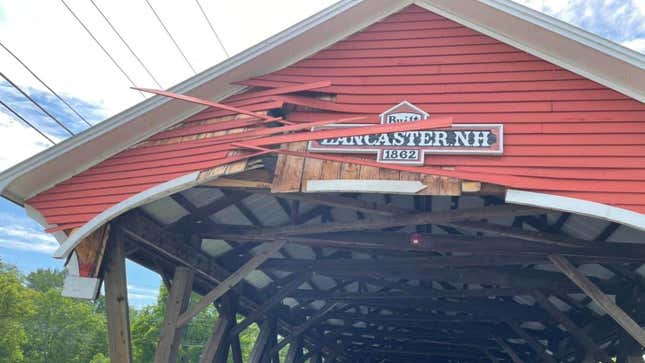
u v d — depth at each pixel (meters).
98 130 5.56
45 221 5.59
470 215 5.35
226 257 7.71
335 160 5.10
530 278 7.31
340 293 9.73
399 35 5.89
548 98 5.07
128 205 5.23
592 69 4.96
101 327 41.84
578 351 9.12
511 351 11.65
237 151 5.36
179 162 5.57
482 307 9.46
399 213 5.69
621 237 6.08
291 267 8.07
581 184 4.59
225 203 6.38
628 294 6.66
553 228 6.55
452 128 5.11
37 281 52.44
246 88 6.05
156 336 34.34
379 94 5.63
